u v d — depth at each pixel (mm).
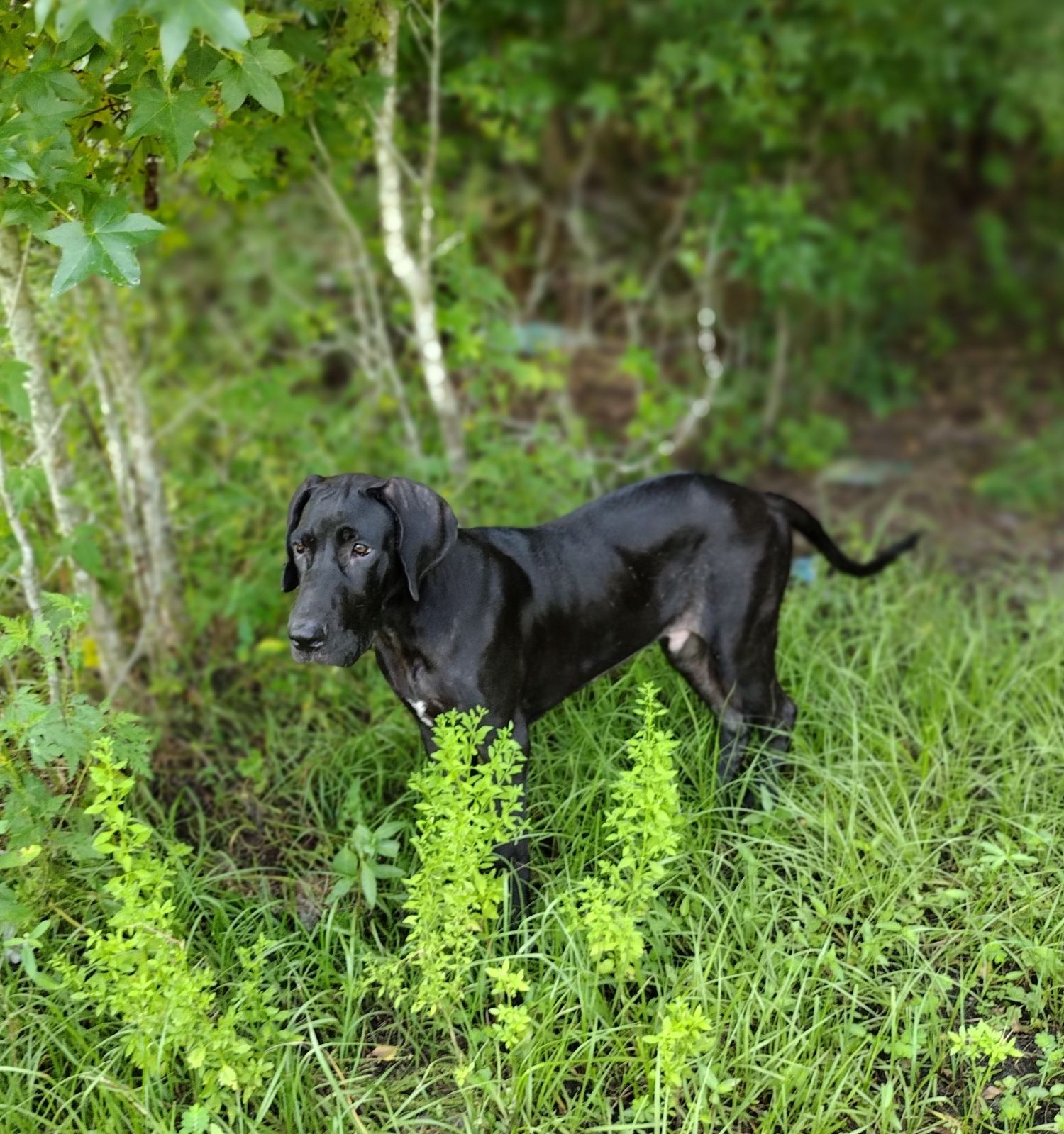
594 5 5512
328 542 3035
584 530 3336
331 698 3928
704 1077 2898
